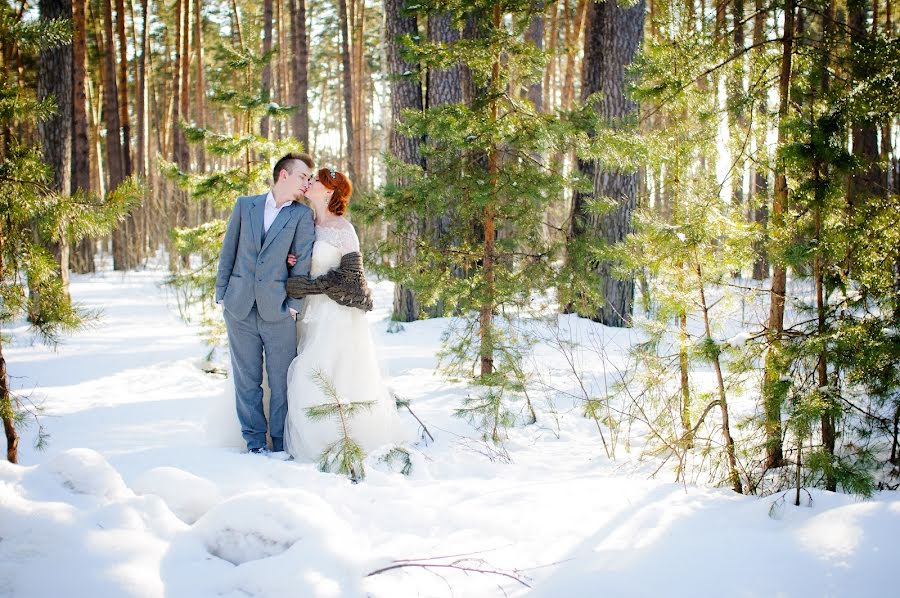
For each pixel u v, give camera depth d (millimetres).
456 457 3699
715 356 3176
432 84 9930
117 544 1878
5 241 3072
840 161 3002
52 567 1744
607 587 1953
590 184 4871
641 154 3650
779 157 3074
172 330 9250
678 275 3375
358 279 3836
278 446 3928
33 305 3158
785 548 2109
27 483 2189
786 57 3326
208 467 3256
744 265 3320
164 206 18031
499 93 4941
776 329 3203
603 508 2633
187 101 19906
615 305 9500
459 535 2385
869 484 2637
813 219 3264
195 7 23172
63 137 10609
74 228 3168
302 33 17125
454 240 5305
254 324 3820
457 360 5113
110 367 6688
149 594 1696
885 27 3336
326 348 3770
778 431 3035
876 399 3111
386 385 4141
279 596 1764
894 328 2953
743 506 2588
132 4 25531
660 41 3701
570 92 17969
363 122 27500
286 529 2010
